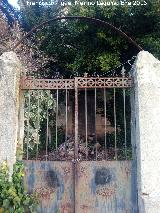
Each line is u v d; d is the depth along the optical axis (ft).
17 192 11.44
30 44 26.48
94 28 27.50
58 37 30.73
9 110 11.70
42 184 11.95
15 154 11.74
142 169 11.14
